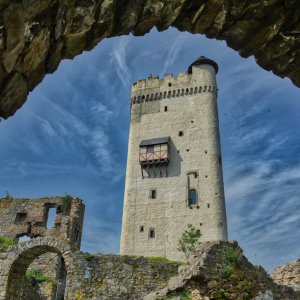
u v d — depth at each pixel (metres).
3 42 3.56
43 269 29.08
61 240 21.34
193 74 59.75
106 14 4.79
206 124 55.44
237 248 15.09
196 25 5.86
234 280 13.96
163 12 5.37
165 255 47.59
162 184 52.81
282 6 5.43
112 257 21.38
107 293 20.36
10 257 20.72
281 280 19.34
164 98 59.31
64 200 46.97
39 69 4.47
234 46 6.27
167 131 56.53
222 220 48.41
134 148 56.72
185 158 53.72
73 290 20.17
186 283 13.62
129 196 53.34
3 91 4.01
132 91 61.50
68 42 4.73
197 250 15.30
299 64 6.23
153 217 50.84
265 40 5.98
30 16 3.76
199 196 50.47
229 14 5.61
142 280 20.92
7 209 46.97
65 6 4.18
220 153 54.34
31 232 45.41
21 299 21.86
